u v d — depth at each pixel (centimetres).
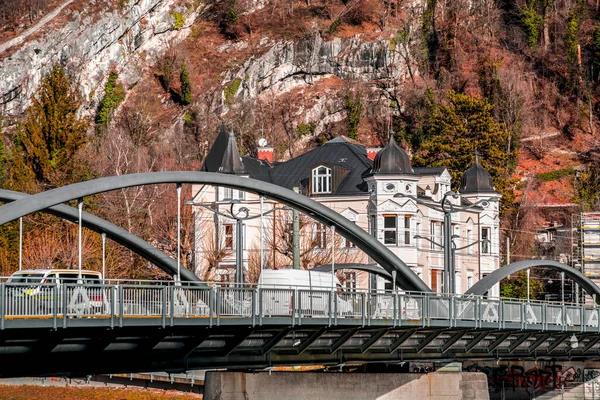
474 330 7425
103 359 5034
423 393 7794
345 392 7669
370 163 13038
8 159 15800
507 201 16488
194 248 12269
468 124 16912
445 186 13050
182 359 5453
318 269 8381
